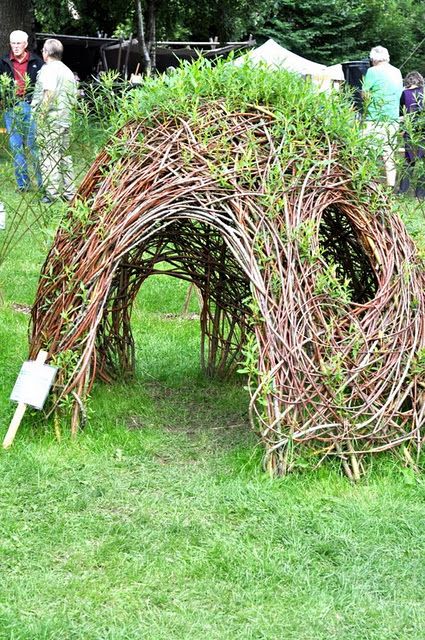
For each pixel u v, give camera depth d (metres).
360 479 4.79
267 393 4.71
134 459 5.11
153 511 4.50
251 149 5.08
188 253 6.23
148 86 5.44
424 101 6.74
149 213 5.05
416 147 6.20
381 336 4.89
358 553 4.14
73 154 7.50
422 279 5.25
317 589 3.88
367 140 5.41
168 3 26.05
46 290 5.33
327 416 4.76
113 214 5.13
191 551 4.15
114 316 6.24
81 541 4.21
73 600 3.78
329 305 4.88
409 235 5.48
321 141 5.25
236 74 5.39
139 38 22.55
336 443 4.77
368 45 35.59
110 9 27.02
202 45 27.08
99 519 4.41
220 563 4.04
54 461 5.00
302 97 5.27
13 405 5.60
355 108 5.84
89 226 5.20
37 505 4.52
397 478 4.83
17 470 4.85
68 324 5.19
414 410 4.95
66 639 3.53
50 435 5.25
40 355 5.18
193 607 3.75
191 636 3.56
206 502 4.57
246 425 5.71
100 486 4.74
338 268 6.09
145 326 7.69
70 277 5.18
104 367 6.23
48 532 4.28
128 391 6.12
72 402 5.22
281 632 3.61
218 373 6.57
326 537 4.25
